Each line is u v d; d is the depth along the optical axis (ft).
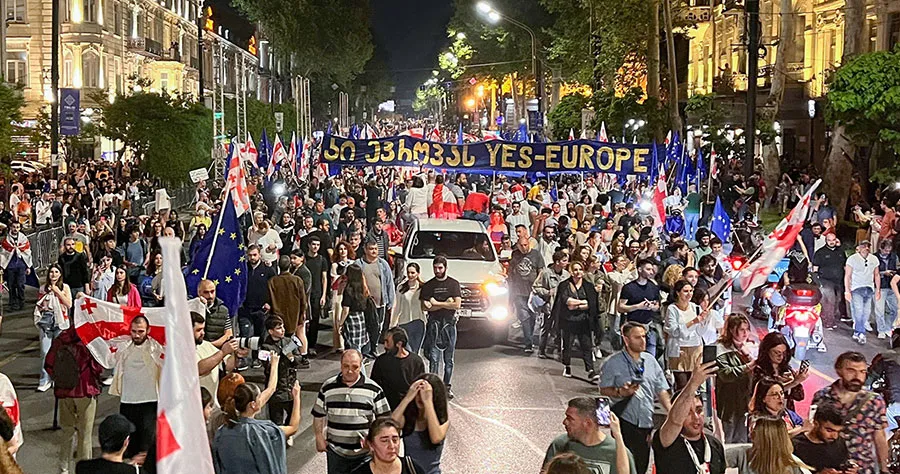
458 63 296.51
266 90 371.56
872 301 59.52
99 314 33.12
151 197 129.18
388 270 54.03
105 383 45.60
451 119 472.03
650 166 78.28
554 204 84.64
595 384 48.24
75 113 114.93
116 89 210.59
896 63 84.84
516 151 79.05
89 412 33.65
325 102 346.13
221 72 179.42
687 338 39.27
